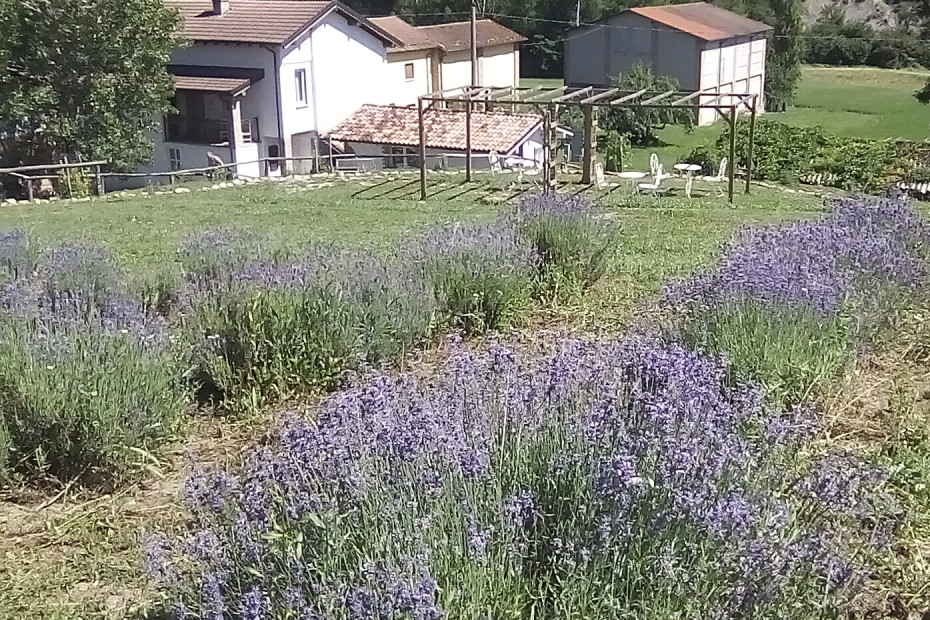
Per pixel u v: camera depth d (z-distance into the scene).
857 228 7.29
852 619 3.21
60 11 23.33
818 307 5.12
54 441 4.55
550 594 2.71
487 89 20.05
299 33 28.86
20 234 9.52
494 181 20.72
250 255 7.81
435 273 6.96
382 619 2.31
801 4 55.06
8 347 4.73
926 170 21.72
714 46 42.66
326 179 21.59
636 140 37.31
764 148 23.47
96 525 4.16
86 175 21.98
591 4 56.06
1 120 24.00
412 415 3.12
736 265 5.61
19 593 3.64
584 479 2.87
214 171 25.14
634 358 3.79
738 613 2.65
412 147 27.73
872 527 3.61
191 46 29.55
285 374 5.52
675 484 2.80
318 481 2.84
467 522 2.70
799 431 3.69
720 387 4.00
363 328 5.83
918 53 57.53
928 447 4.55
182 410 5.00
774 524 2.83
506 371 3.67
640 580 2.64
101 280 7.27
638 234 12.67
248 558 2.69
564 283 8.09
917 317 6.60
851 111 45.81
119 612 3.49
